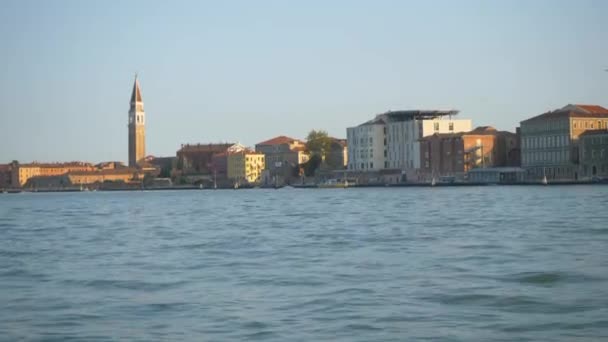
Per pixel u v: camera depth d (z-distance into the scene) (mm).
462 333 38188
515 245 72938
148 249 80375
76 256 75062
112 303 47719
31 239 97250
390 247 75062
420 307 44156
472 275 54875
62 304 47719
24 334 39781
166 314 43906
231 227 110312
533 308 43219
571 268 56531
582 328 38562
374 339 37375
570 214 114438
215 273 59781
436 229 94812
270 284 53375
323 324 40500
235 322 41375
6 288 54406
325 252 72375
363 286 51375
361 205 171375
